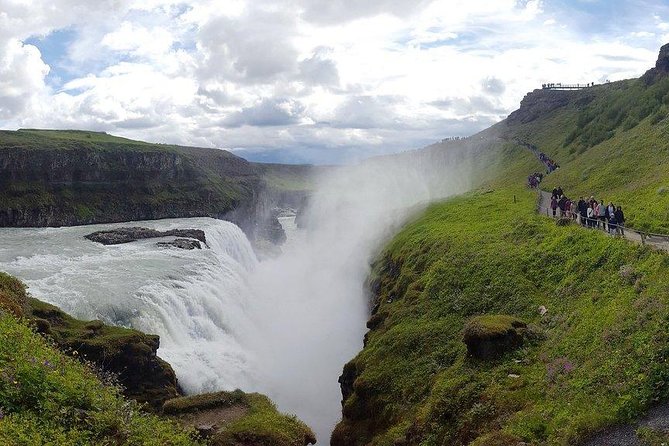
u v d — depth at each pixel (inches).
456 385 938.7
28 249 2778.1
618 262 1011.9
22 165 4586.6
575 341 858.1
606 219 1266.0
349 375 1378.0
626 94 3174.2
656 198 1456.7
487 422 806.5
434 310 1346.0
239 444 815.7
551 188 2423.7
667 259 861.8
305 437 882.8
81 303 1675.7
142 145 6003.9
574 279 1101.7
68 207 4675.2
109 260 2460.6
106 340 1360.7
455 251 1595.7
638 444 551.8
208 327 1945.1
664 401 596.1
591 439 600.1
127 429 569.3
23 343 617.3
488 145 5027.1
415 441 912.9
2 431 436.8
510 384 863.1
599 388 690.2
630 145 2235.5
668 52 2965.1
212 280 2310.5
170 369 1470.2
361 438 1132.5
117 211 5007.4
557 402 729.0
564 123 4205.2
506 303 1190.9
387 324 1428.4
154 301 1811.0
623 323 781.3
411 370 1162.0
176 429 694.5
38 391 529.0
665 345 659.4
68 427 516.7
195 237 3299.7
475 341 1000.9
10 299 1190.9
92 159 5093.5
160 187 5590.6
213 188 6082.7
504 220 1836.9
